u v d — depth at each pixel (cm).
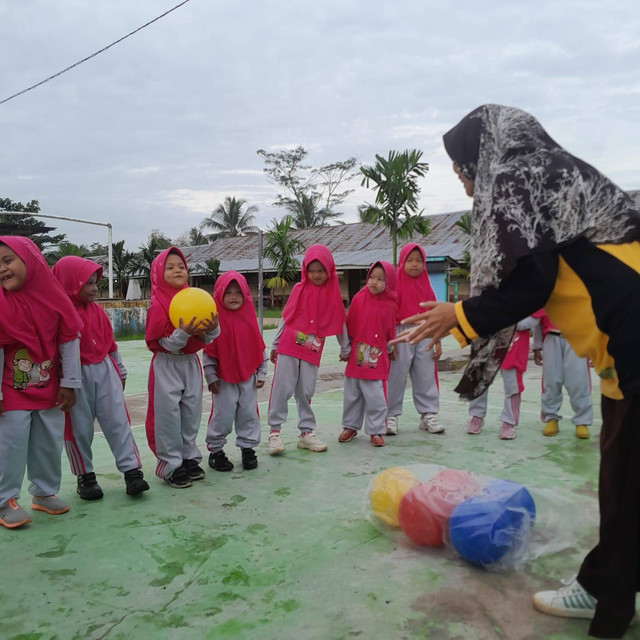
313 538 311
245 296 429
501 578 267
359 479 407
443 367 980
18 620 239
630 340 190
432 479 314
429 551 294
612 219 197
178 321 369
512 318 203
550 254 197
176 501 370
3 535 321
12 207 3756
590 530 316
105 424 380
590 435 523
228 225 4706
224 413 428
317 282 480
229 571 277
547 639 221
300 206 4659
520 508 279
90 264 372
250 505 361
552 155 203
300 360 473
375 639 222
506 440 507
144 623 236
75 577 274
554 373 508
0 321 316
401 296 534
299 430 512
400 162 1299
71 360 343
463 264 2142
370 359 491
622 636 218
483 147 221
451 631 227
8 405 328
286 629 229
